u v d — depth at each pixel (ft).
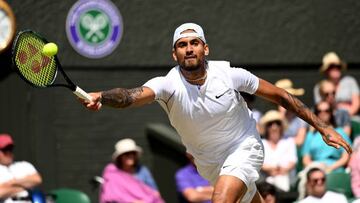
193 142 51.13
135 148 79.10
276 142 79.71
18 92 88.48
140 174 79.82
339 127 83.61
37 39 44.91
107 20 90.68
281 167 78.95
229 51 93.61
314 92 94.27
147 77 92.27
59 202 75.56
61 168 90.12
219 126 49.98
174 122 50.31
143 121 92.12
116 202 77.77
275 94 51.06
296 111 51.34
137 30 91.50
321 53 95.76
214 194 49.44
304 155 81.05
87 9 90.12
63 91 90.12
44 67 44.68
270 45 94.63
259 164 51.55
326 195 72.18
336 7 96.17
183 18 92.48
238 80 49.65
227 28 93.50
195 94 48.78
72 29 89.76
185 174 77.41
